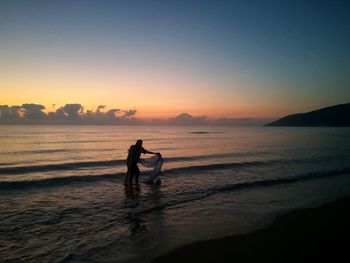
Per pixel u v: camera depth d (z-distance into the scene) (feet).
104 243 20.29
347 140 174.19
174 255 18.45
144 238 21.31
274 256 18.53
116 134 270.26
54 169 57.77
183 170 53.67
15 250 18.90
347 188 40.24
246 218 26.50
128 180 40.06
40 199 32.53
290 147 117.60
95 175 46.14
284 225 24.61
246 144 139.74
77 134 260.01
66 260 17.49
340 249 19.84
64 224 24.27
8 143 136.98
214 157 80.02
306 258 18.28
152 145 132.46
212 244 20.31
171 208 29.40
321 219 26.35
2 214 26.84
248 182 42.96
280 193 36.83
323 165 62.75
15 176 49.49
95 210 28.43
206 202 31.91
